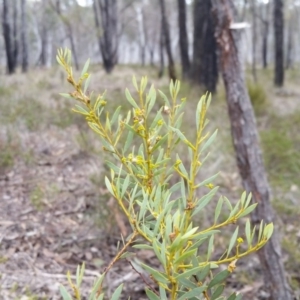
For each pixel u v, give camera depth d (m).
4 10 16.55
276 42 15.48
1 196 4.29
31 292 2.86
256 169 2.80
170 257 0.92
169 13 26.33
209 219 4.04
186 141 1.08
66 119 6.36
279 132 6.47
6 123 5.79
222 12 2.73
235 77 2.78
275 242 2.81
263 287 3.26
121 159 1.12
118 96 7.64
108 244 3.64
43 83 9.69
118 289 1.03
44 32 23.41
